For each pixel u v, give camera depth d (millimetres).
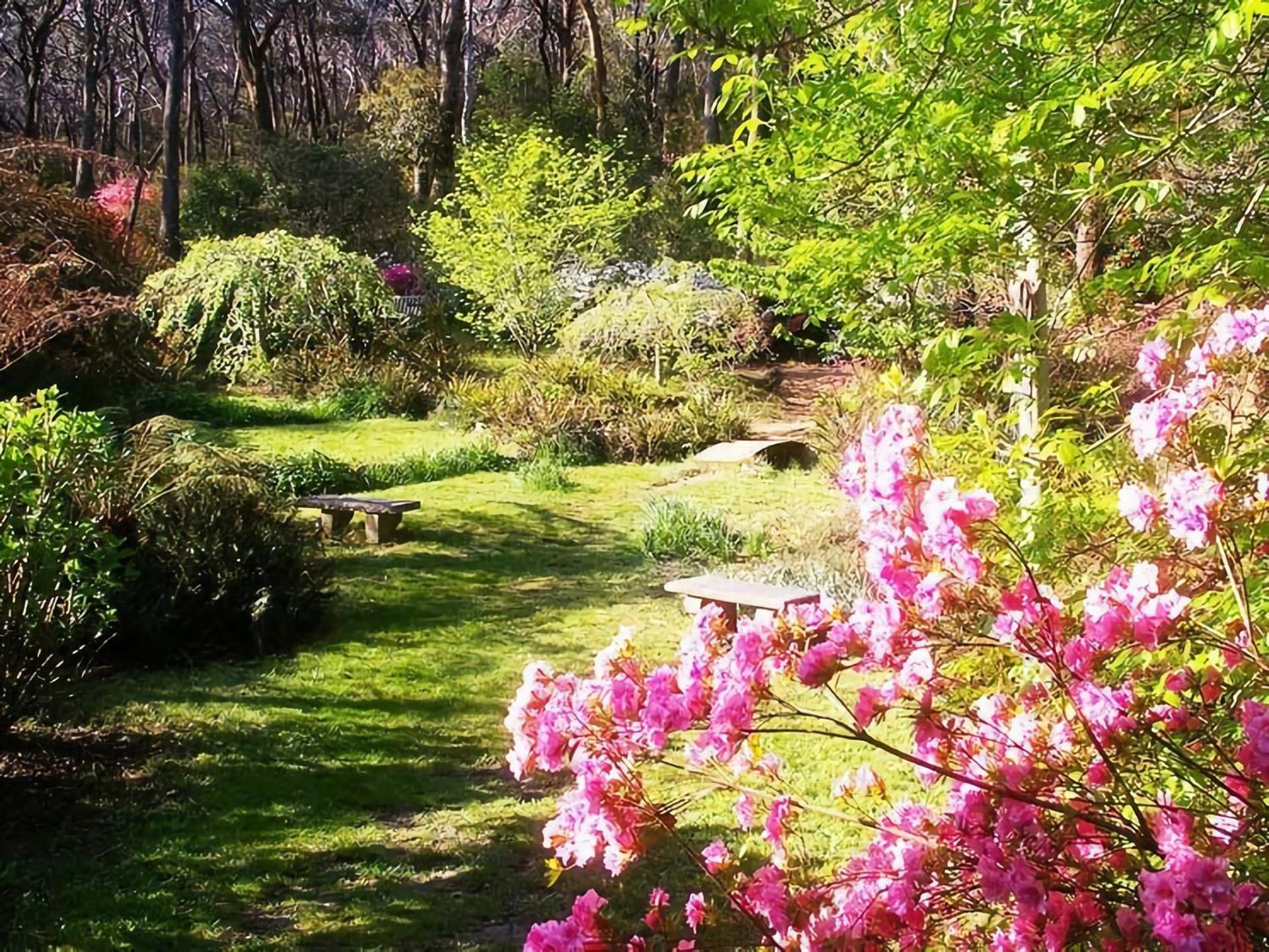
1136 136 3189
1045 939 1895
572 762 2262
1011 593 2064
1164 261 3025
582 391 14383
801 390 17047
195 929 3746
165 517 6512
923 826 2105
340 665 6484
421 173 30047
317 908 3908
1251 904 1708
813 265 4695
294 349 16641
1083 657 2049
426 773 5074
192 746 5289
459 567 8625
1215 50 2652
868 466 2143
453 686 6168
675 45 29578
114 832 4422
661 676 2164
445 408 15156
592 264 18406
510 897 3990
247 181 26078
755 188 4750
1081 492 2625
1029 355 3393
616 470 12578
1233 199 3330
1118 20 3152
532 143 17844
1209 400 2146
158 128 45094
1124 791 2025
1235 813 1905
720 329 17047
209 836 4406
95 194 27453
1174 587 2213
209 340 16562
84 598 5105
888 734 5113
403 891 4027
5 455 4711
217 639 6625
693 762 2396
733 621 7105
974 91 3406
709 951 2291
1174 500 1974
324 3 42094
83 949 3598
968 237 3496
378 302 17359
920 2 3295
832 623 2250
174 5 23703
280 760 5156
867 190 4680
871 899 2057
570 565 8727
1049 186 3426
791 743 5051
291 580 6871
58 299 11352
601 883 4055
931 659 2176
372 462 12109
